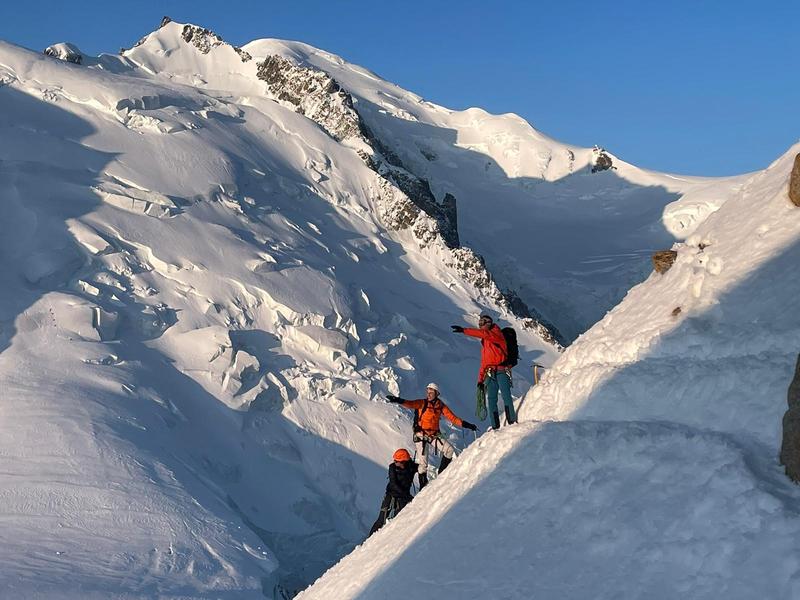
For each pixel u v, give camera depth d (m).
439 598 6.66
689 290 8.49
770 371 6.45
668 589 5.04
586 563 5.78
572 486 6.77
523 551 6.47
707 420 6.65
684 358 7.69
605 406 7.92
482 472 8.45
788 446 5.54
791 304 7.14
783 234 8.00
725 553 4.96
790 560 4.62
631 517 5.84
